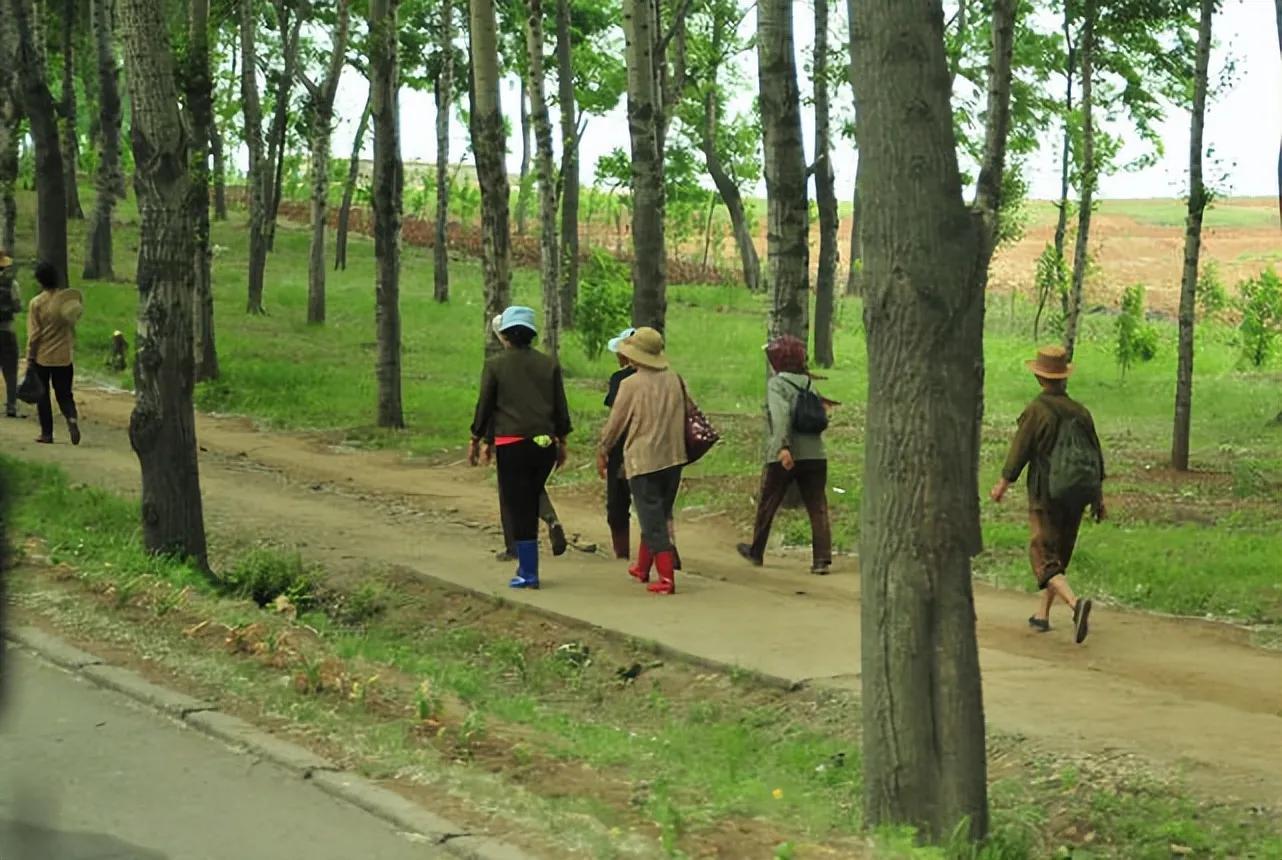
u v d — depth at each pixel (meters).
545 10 41.88
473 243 60.28
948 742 6.46
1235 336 44.09
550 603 11.30
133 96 11.41
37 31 30.17
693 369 33.50
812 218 62.22
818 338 35.66
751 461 20.09
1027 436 10.93
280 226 59.47
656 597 11.62
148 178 11.42
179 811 6.31
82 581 10.27
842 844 6.14
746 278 54.50
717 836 6.13
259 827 6.14
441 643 11.05
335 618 11.77
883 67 6.37
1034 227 84.69
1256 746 7.87
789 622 10.80
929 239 6.38
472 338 36.03
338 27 36.16
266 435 21.98
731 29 37.03
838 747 8.25
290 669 8.52
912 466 6.43
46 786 6.57
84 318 31.52
